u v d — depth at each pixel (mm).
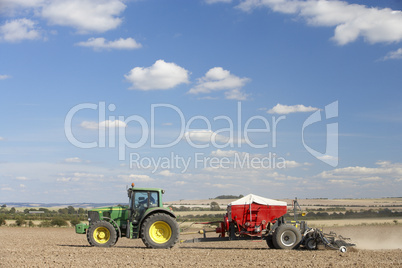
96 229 17609
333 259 13516
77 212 81625
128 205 18125
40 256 14258
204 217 48812
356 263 12461
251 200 17016
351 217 55094
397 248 18641
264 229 16938
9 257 13938
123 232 18000
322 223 45000
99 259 13414
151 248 16922
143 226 16984
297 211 17547
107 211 18000
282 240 16438
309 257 14023
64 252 15391
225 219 17141
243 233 16984
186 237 27500
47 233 32156
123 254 14773
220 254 14867
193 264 12281
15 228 40531
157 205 17922
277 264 12320
